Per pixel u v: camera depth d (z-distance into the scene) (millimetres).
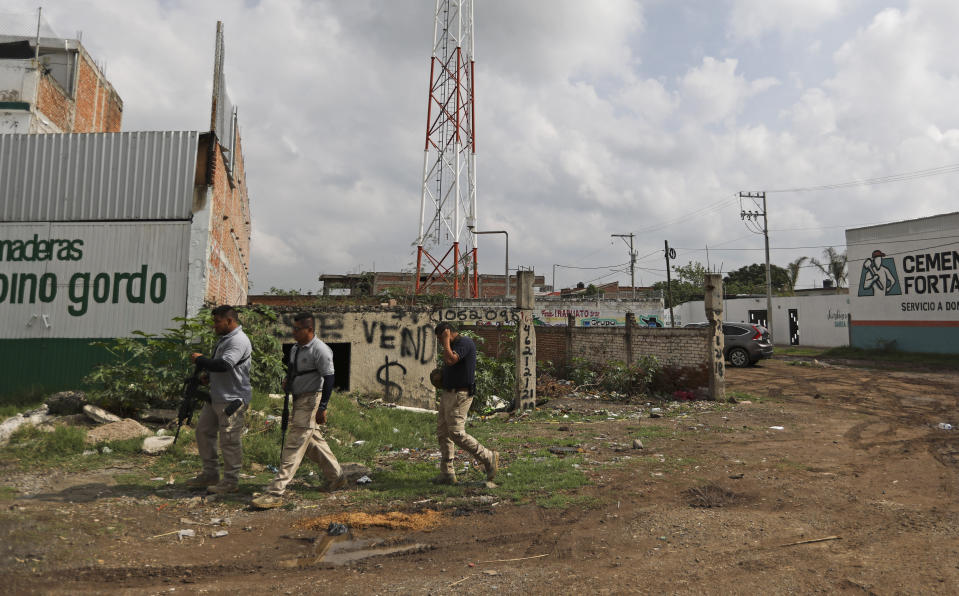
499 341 14000
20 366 9148
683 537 4043
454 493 5191
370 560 3617
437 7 25234
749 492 5297
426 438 8109
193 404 5102
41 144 9547
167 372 7363
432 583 3238
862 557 3639
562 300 29688
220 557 3604
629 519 4480
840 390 14086
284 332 10641
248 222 20062
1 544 3449
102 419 6816
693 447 7449
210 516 4395
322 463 5168
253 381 9055
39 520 3924
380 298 21562
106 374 7238
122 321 9234
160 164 9500
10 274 9344
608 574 3375
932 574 3348
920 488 5457
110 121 19328
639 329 13797
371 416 8922
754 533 4125
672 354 12969
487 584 3221
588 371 14500
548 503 4875
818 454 7039
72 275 9328
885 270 26672
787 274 58312
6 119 13648
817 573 3377
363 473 5828
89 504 4398
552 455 6941
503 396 12148
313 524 4270
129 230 9383
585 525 4344
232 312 4988
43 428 6410
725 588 3160
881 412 10719
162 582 3188
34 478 5023
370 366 10719
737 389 14383
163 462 5801
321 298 22688
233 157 12523
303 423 4934
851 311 28266
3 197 9453
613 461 6594
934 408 11211
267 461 6133
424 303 21969
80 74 16641
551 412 10766
